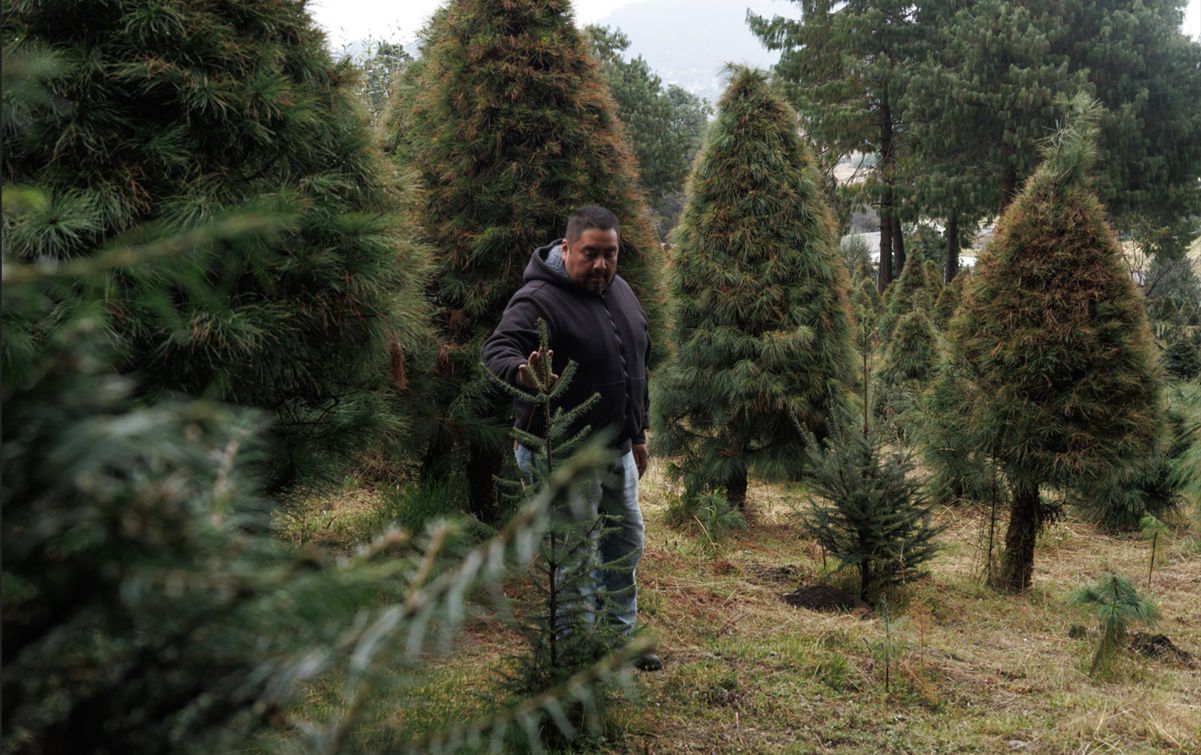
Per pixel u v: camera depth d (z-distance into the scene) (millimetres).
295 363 3170
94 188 2646
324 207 3109
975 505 7934
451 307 5027
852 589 5352
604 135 5238
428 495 4988
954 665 4160
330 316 3109
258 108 3008
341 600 697
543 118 5039
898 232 32000
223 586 621
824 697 3686
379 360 3490
